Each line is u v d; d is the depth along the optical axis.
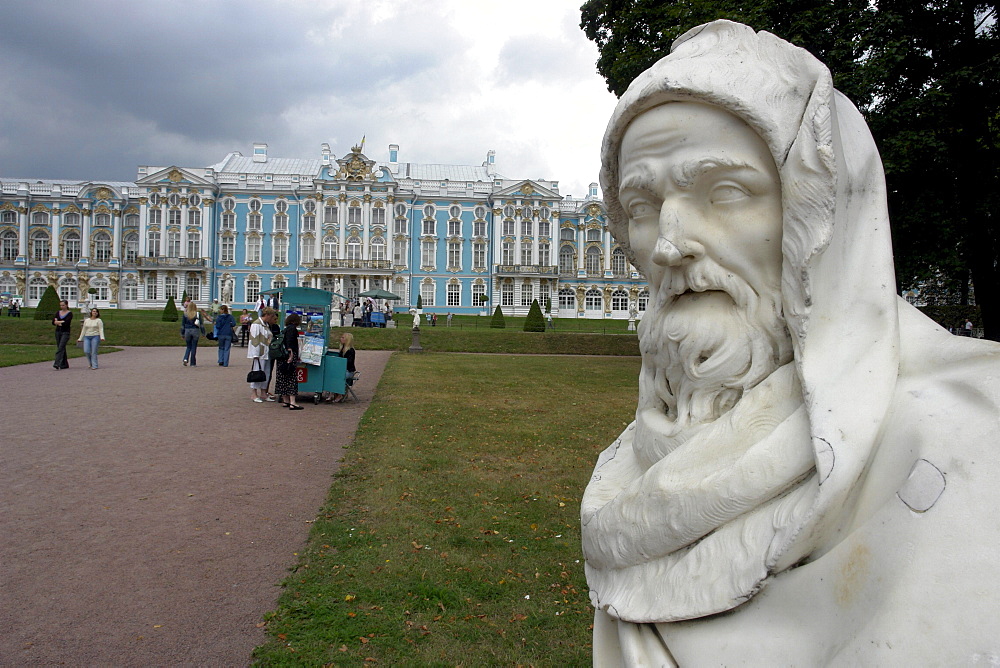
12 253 57.88
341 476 5.23
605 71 12.91
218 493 4.80
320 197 56.91
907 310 0.70
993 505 0.46
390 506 4.41
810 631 0.54
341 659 2.55
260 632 2.78
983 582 0.43
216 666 2.52
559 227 60.75
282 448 6.33
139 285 56.06
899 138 8.10
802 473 0.60
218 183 57.53
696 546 0.64
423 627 2.80
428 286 59.12
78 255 58.06
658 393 0.81
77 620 2.88
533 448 6.28
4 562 3.50
